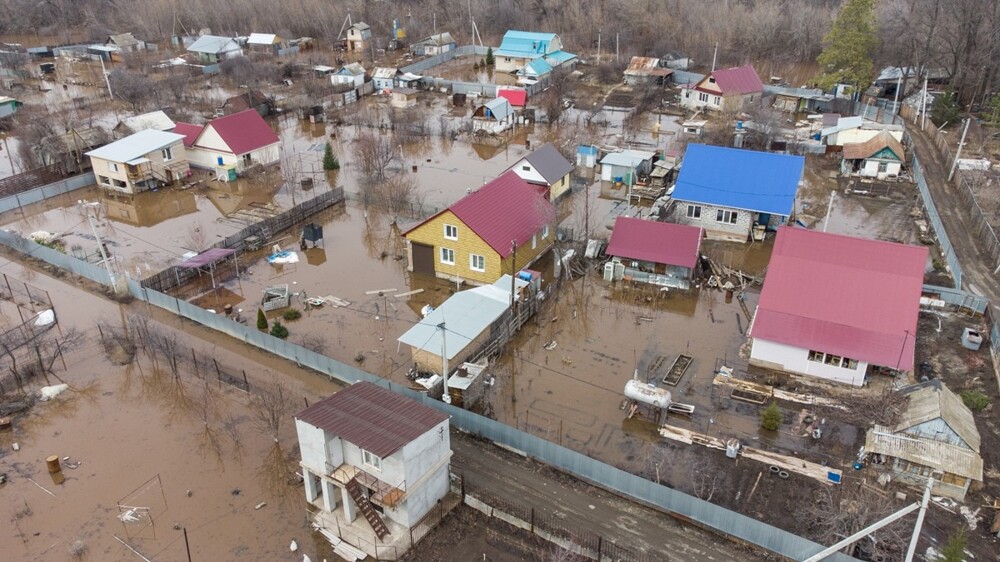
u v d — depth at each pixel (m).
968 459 27.48
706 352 37.12
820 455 29.70
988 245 47.34
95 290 43.84
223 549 25.66
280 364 36.44
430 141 71.44
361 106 83.06
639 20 109.12
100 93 88.50
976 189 55.91
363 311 41.00
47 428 32.16
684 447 30.36
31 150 62.56
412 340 34.47
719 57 101.06
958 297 40.16
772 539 24.73
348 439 24.59
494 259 41.81
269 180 61.16
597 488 28.14
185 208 55.75
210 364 36.38
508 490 28.08
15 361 36.06
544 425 31.92
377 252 48.31
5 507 27.62
